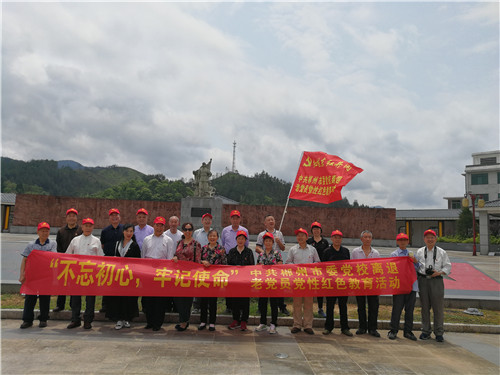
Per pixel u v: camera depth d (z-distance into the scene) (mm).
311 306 6918
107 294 6461
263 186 117312
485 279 11383
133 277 6539
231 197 112500
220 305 8477
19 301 7973
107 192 84250
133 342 5832
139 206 31781
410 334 6828
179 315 6648
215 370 4793
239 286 6605
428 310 6906
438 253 6957
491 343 6691
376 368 5145
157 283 6539
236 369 4859
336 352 5781
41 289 6426
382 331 7320
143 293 6488
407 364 5371
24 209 31250
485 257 23359
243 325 6828
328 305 6891
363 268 6926
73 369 4641
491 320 8133
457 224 38281
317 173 8500
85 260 6617
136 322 7215
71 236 7328
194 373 4660
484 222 25984
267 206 33000
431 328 7102
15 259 11828
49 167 165125
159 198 80750
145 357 5160
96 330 6461
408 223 45125
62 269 6520
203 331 6684
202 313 6773
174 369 4766
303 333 6848
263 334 6656
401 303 6867
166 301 7293
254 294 6609
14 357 4996
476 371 5195
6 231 34719
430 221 44281
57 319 7074
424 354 5910
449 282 10969
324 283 6754
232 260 7121
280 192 116188
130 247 6941
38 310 7309
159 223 7121
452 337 7031
